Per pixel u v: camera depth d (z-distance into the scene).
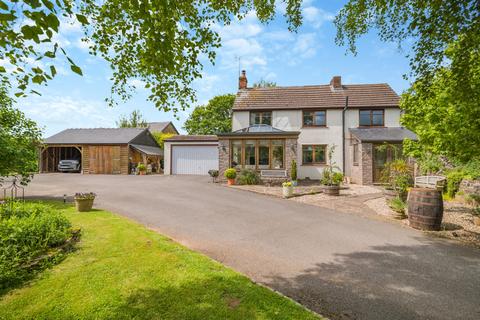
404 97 10.14
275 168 16.41
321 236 6.14
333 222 7.47
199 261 4.30
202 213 8.33
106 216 7.32
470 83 4.56
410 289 3.68
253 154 16.70
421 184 11.98
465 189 10.54
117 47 4.71
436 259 4.80
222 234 6.18
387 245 5.57
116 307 2.98
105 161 24.58
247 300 3.16
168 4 3.58
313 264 4.53
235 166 16.83
